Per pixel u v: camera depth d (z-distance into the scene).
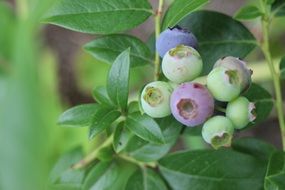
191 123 0.22
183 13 0.24
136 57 0.27
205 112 0.22
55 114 0.39
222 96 0.22
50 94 0.39
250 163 0.27
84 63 0.53
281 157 0.24
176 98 0.22
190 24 0.27
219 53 0.27
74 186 0.30
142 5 0.26
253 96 0.27
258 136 0.53
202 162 0.27
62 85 0.58
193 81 0.23
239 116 0.23
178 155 0.27
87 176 0.28
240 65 0.22
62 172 0.30
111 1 0.25
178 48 0.22
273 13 0.28
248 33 0.28
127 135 0.24
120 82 0.24
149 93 0.22
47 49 0.57
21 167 0.17
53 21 0.25
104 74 0.52
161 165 0.28
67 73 0.58
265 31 0.28
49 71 0.50
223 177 0.27
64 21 0.25
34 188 0.17
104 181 0.28
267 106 0.27
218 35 0.27
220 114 0.23
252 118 0.23
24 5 0.25
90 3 0.25
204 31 0.27
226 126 0.22
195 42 0.24
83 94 0.58
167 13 0.25
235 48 0.28
